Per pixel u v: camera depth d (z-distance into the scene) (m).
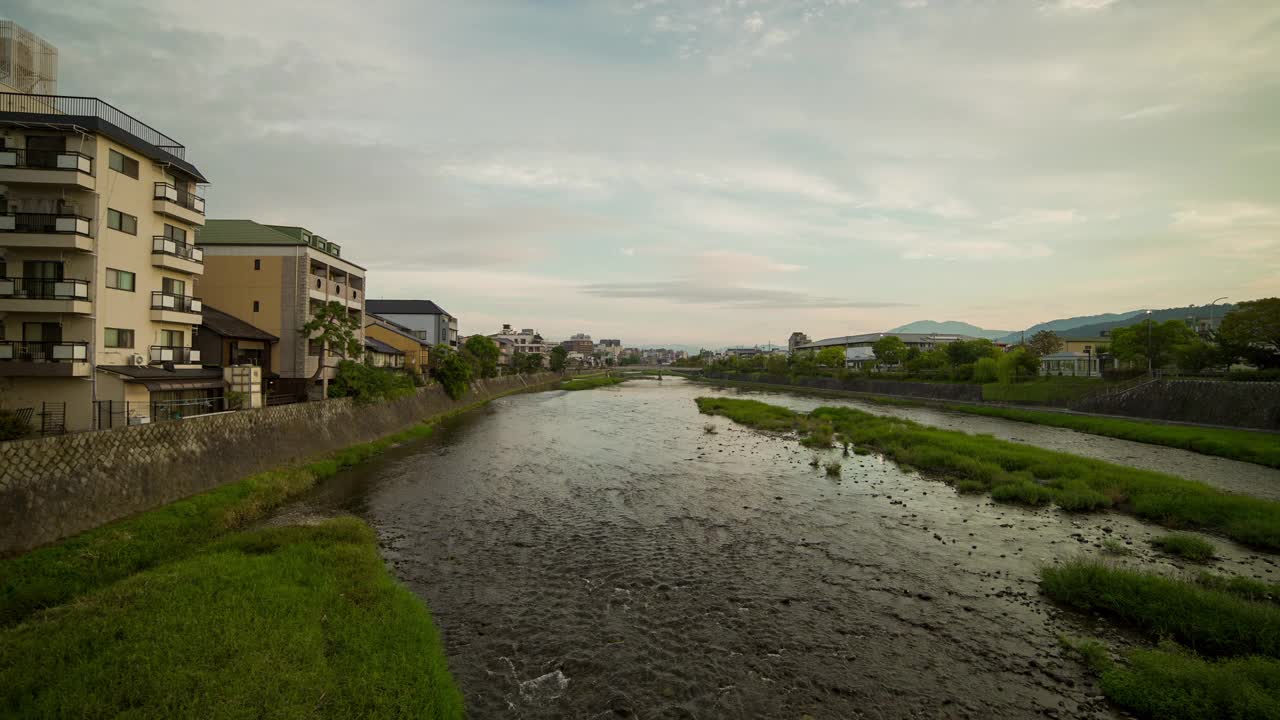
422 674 10.03
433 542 18.05
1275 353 44.56
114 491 17.55
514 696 10.22
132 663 9.68
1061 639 12.12
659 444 38.41
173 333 27.25
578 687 10.52
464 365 60.97
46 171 21.31
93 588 13.42
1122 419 46.50
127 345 24.09
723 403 66.94
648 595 14.38
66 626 10.94
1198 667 10.07
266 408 26.86
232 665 9.76
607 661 11.37
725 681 10.73
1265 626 11.15
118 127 23.88
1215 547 17.55
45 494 15.44
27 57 25.00
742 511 21.81
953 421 51.09
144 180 25.19
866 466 30.58
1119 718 9.57
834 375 101.38
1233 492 24.20
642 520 20.59
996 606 13.74
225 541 16.23
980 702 10.05
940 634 12.43
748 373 138.62
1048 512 21.64
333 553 15.42
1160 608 12.45
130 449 18.55
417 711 9.08
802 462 31.75
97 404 22.28
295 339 36.28
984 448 31.62
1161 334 54.88
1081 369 76.06
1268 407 38.75
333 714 8.77
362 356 44.84
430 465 29.97
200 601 12.07
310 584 13.48
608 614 13.35
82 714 8.30
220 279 36.31
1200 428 40.06
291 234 38.72
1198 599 12.41
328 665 10.12
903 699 10.16
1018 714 9.71
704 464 31.14
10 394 21.36
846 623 12.93
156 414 24.69
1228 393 41.56
